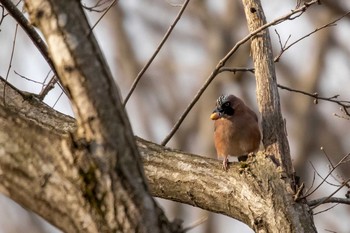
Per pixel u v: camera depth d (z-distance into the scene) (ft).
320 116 82.84
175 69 87.35
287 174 33.88
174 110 86.58
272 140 36.14
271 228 32.50
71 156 21.16
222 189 34.19
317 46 82.89
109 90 21.47
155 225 21.26
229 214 34.42
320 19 81.20
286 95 84.02
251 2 40.14
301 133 81.15
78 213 21.15
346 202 34.65
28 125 21.42
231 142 45.06
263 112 37.32
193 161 35.45
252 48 39.40
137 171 21.53
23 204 21.47
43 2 21.07
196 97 39.29
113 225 21.07
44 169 21.12
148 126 86.58
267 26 36.70
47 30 21.24
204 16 83.92
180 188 35.14
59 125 36.19
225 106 44.96
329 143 81.71
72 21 21.15
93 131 21.33
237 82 78.69
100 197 21.13
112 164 21.25
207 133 77.77
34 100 37.17
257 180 33.65
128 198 21.20
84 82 21.24
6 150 21.12
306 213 32.94
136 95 87.15
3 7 35.01
